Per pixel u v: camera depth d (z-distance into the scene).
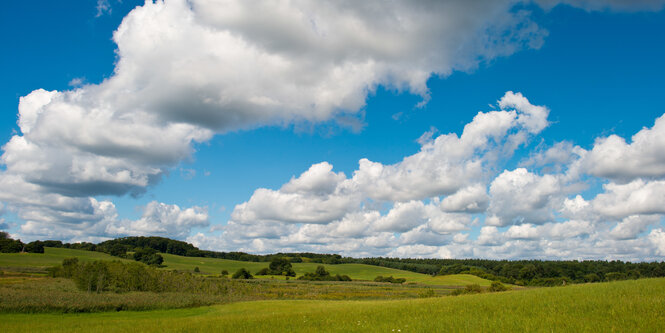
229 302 58.19
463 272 187.88
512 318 19.50
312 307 43.00
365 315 24.88
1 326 31.23
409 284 142.62
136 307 47.62
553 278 150.25
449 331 17.23
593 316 18.72
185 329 22.58
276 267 179.75
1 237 152.62
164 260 190.75
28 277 88.12
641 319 16.94
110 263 80.19
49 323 33.88
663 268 139.00
